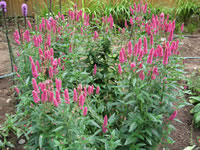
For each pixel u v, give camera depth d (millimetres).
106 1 10109
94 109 2979
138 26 4246
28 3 8961
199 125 4004
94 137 2621
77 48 3756
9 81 5062
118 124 3252
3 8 3672
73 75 3398
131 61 2816
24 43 3545
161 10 10203
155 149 3223
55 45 3916
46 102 2375
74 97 2260
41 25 3717
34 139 2621
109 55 3881
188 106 4594
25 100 2783
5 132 3600
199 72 5742
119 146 2928
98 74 3689
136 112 2881
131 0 10219
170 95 2830
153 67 2711
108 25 4098
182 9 10500
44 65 2861
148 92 2830
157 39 3658
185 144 3678
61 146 2279
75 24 4211
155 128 2889
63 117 2350
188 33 9812
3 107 4172
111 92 3760
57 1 9352
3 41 7402
